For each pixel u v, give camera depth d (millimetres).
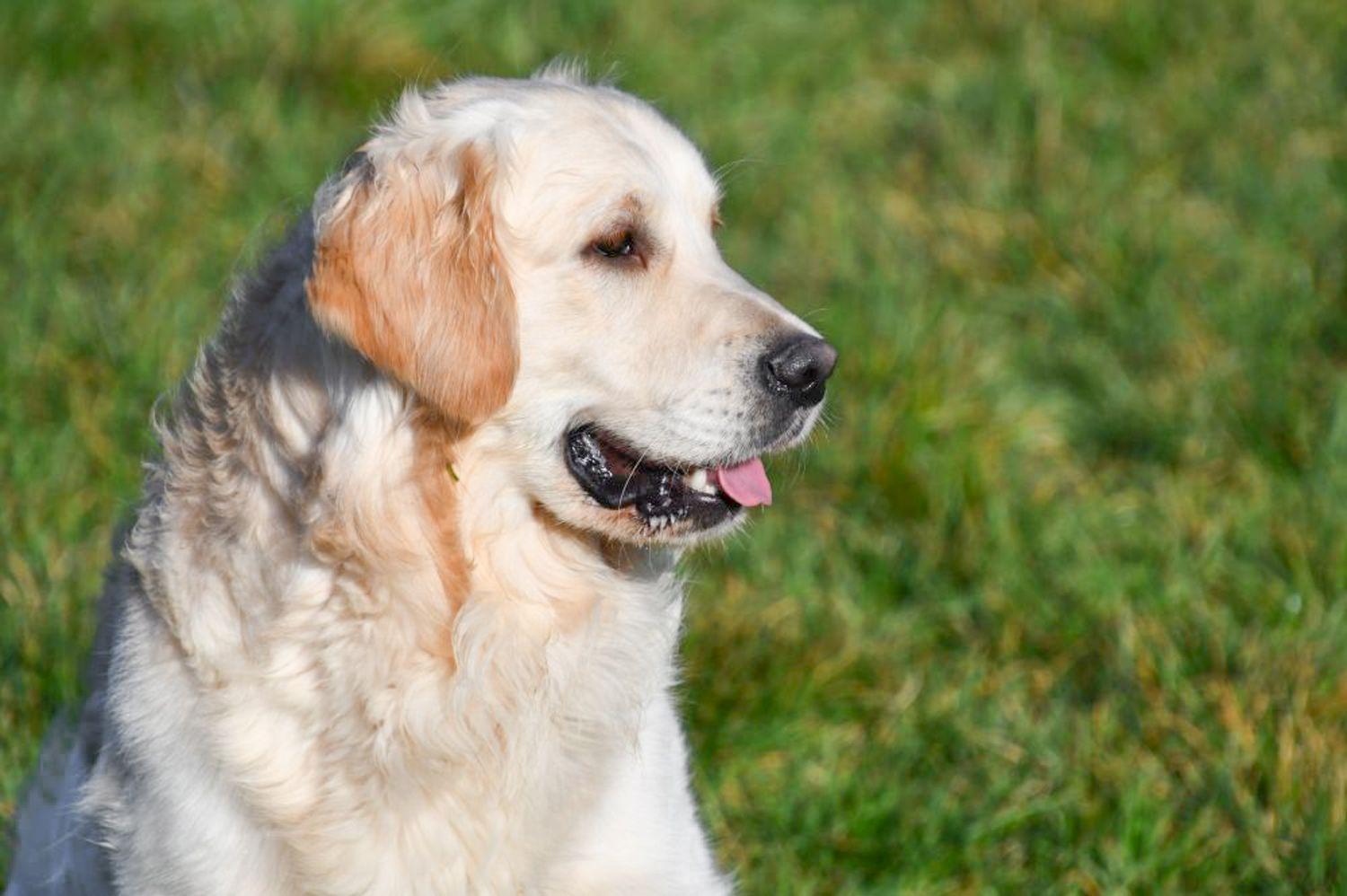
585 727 6199
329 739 5840
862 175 12875
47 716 7820
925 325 10625
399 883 5977
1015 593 8852
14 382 9719
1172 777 7785
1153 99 13523
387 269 5754
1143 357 10812
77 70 12906
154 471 6234
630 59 13789
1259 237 11703
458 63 13414
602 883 6199
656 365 6125
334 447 5750
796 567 8977
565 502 6113
